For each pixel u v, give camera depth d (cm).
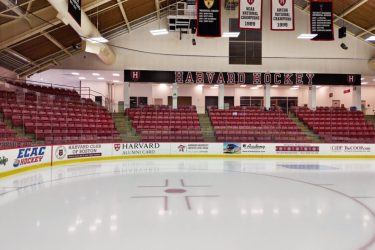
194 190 834
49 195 757
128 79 2188
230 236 480
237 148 1720
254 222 553
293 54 2308
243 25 1195
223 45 2281
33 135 1404
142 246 437
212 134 1852
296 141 1742
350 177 1063
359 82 2297
